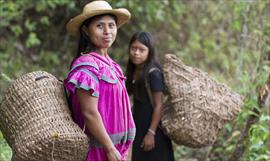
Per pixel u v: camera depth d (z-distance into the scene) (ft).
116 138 10.27
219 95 13.94
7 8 23.11
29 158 9.48
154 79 13.83
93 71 9.88
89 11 10.10
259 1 19.97
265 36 19.88
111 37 10.37
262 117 14.19
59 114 9.69
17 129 9.71
